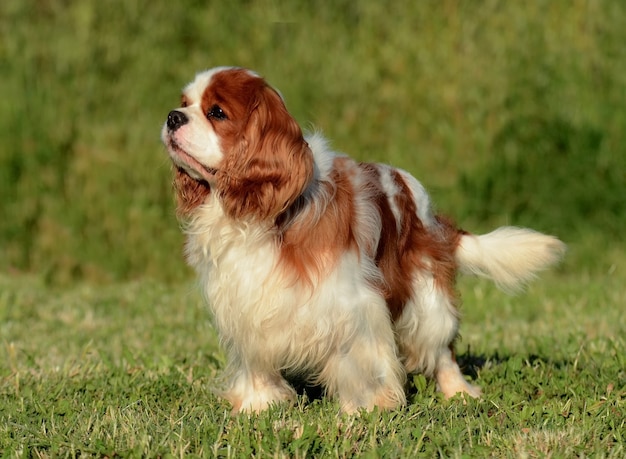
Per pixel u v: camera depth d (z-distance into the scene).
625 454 5.66
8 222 15.74
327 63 17.28
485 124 16.39
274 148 6.28
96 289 14.27
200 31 17.98
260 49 17.64
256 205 6.29
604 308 11.96
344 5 18.11
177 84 17.28
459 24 17.39
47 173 16.19
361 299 6.44
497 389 7.43
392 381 6.68
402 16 17.81
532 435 5.93
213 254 6.51
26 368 8.65
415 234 7.26
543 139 16.12
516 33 17.00
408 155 16.20
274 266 6.31
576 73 16.38
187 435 6.01
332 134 16.38
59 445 5.91
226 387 7.50
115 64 17.41
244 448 5.75
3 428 6.32
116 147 16.38
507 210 15.88
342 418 6.34
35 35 17.59
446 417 6.50
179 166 6.61
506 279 7.77
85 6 17.88
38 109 16.62
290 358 6.60
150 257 15.34
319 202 6.38
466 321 11.62
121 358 8.80
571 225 15.79
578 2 16.98
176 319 11.72
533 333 10.45
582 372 7.82
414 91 16.92
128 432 6.12
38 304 12.84
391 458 5.61
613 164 15.91
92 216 15.79
